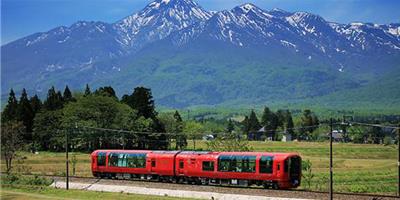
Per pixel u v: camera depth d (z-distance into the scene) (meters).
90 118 190.38
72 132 188.00
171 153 104.94
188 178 101.50
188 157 101.25
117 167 113.56
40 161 164.12
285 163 88.06
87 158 175.38
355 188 112.12
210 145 132.50
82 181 107.94
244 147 130.00
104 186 98.94
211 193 83.44
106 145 196.75
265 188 88.75
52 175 122.12
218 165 96.06
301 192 79.44
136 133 191.62
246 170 92.00
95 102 190.38
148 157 108.19
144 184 97.12
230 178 94.44
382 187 115.12
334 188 110.06
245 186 92.69
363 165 171.00
